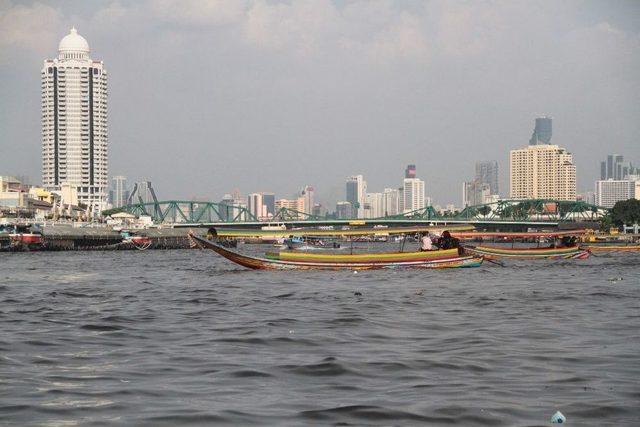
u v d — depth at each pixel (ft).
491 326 138.62
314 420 73.82
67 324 143.43
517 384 89.04
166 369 98.02
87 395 83.51
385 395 83.87
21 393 84.33
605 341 119.96
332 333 129.80
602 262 398.42
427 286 231.50
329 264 300.61
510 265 359.66
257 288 227.61
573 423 72.79
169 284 251.19
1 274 324.60
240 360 104.12
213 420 73.72
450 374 94.89
